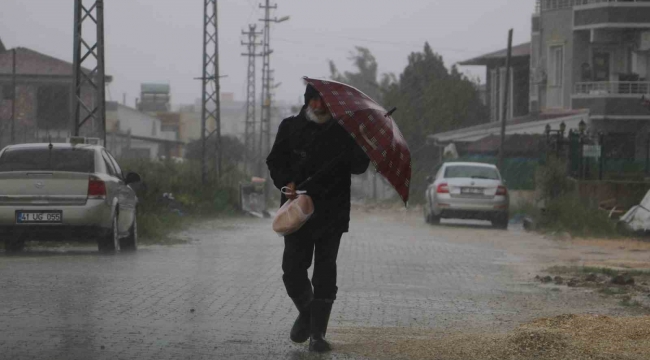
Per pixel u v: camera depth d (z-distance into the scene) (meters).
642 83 50.47
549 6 55.06
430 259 17.36
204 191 37.12
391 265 15.86
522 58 64.25
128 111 94.94
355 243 21.55
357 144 7.33
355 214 44.97
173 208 31.83
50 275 12.13
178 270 13.70
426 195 33.03
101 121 23.53
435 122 65.56
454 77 67.88
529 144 51.06
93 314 8.92
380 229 28.39
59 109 71.31
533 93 57.12
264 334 8.18
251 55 86.31
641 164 41.81
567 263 17.14
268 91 76.44
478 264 16.52
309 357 7.14
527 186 49.47
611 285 12.99
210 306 9.84
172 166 39.66
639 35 50.91
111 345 7.38
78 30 23.62
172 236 22.81
